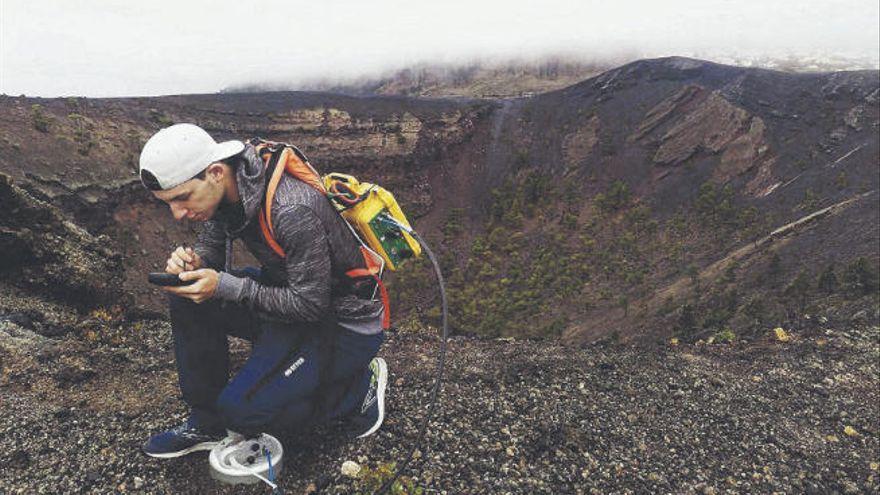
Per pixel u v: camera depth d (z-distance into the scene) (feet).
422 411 16.20
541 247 560.20
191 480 11.82
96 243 31.89
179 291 9.14
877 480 16.56
